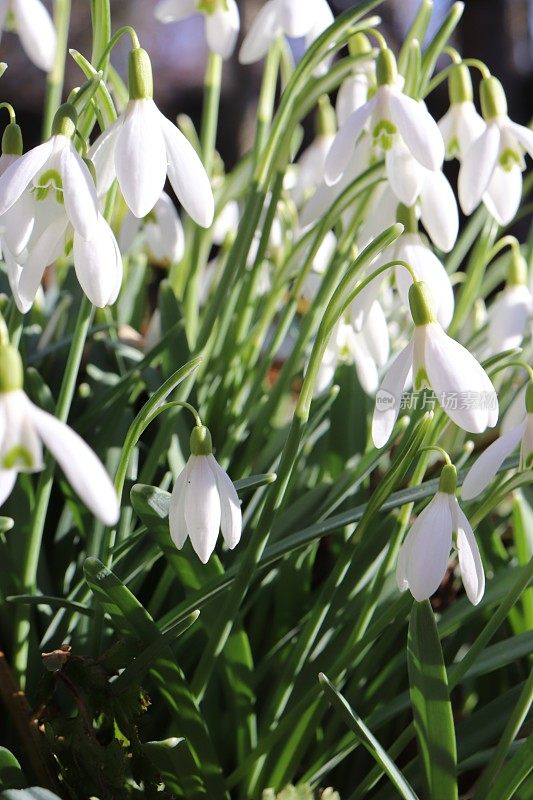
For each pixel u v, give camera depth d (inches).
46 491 18.0
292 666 18.3
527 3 90.0
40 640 19.2
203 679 17.8
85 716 17.3
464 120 19.9
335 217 18.8
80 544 20.2
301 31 19.7
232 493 16.9
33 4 19.8
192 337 22.5
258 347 21.8
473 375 16.7
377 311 19.2
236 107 89.6
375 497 17.7
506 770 17.1
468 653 17.4
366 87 21.1
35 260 16.7
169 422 19.5
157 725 19.0
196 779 17.6
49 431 14.7
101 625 18.1
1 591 18.5
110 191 17.6
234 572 17.8
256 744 18.5
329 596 18.2
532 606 19.1
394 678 19.0
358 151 19.0
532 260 23.6
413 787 18.1
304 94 19.8
